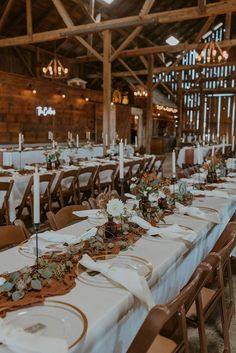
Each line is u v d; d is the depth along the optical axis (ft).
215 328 7.85
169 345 4.94
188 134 61.31
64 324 3.87
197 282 4.99
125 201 9.16
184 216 8.57
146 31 42.68
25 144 34.12
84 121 43.14
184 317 4.88
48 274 4.82
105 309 4.19
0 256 5.85
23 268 5.06
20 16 34.17
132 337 4.84
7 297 4.37
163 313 3.81
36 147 31.50
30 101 34.81
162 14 23.22
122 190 8.38
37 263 5.09
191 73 59.57
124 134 50.21
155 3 38.22
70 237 6.54
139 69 53.52
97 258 5.70
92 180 18.26
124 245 6.17
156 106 55.57
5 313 4.08
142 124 55.83
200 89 55.06
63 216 8.36
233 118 57.93
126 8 36.94
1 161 26.07
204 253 8.37
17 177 14.15
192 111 61.36
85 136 43.42
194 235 6.81
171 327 5.12
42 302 4.31
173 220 8.21
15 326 3.81
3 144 31.96
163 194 8.21
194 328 7.79
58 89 38.24
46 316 4.02
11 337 3.44
